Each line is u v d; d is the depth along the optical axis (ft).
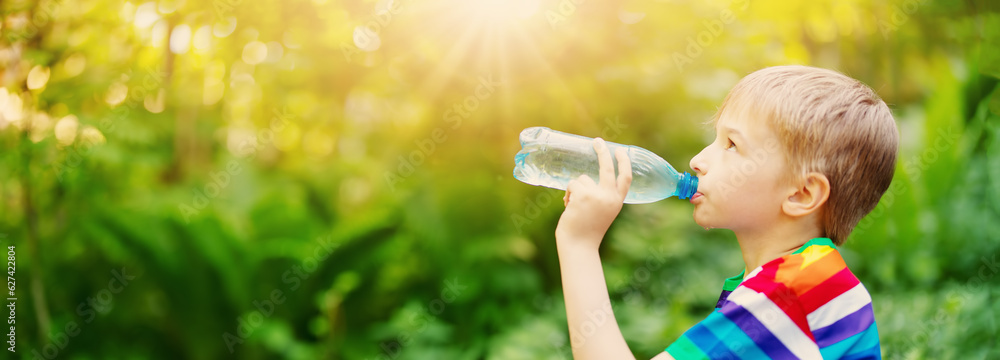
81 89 10.03
